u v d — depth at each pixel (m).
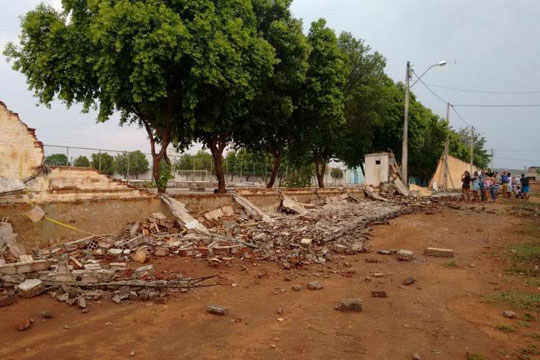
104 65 11.05
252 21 14.23
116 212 10.72
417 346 4.82
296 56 16.92
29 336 4.82
